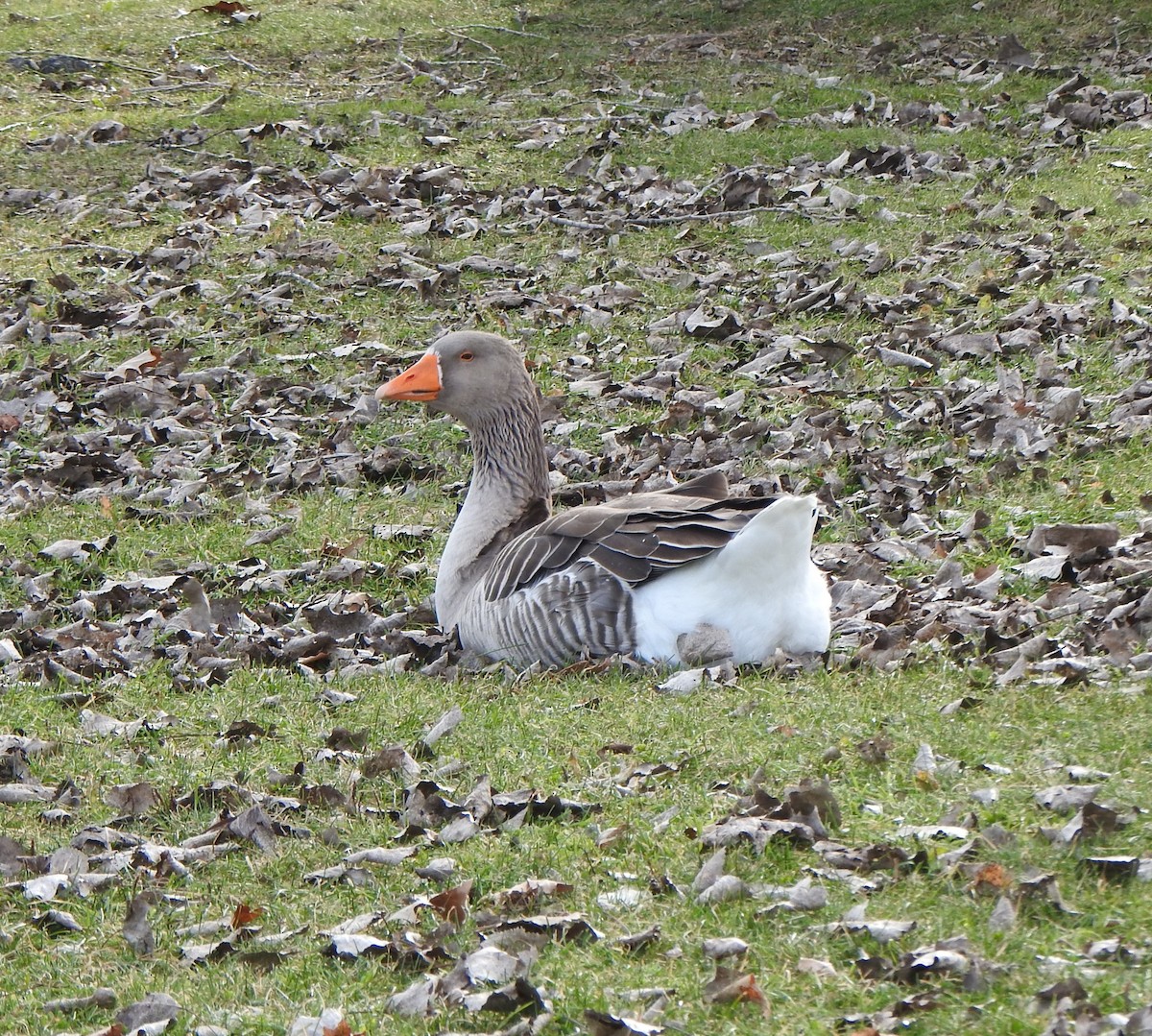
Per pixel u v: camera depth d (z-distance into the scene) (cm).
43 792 885
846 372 1605
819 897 687
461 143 2545
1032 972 619
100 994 676
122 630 1171
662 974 649
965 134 2389
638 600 978
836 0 3156
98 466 1516
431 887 747
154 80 2998
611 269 1981
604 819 792
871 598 1121
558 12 3350
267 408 1659
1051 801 749
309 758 912
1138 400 1455
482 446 1133
